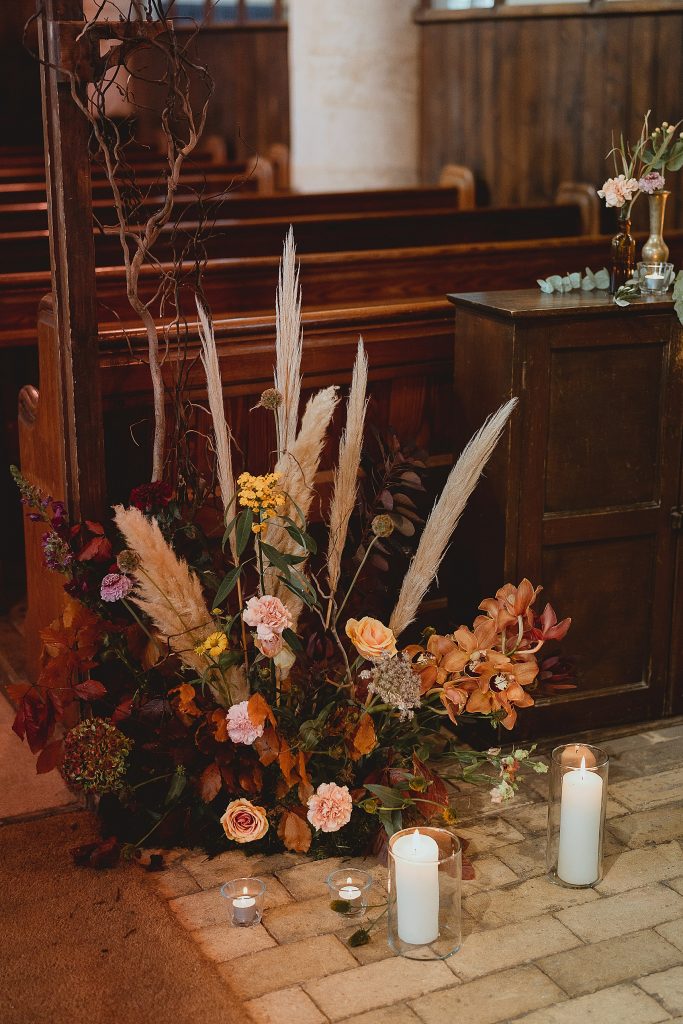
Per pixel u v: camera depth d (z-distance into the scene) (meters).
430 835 2.15
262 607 2.21
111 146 2.41
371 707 2.33
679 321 2.73
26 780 2.71
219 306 3.58
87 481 2.54
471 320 2.74
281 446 2.34
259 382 2.80
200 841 2.44
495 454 2.71
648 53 5.27
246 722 2.26
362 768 2.44
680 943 2.12
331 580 2.40
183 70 2.36
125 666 2.55
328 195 5.78
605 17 5.48
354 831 2.42
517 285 4.16
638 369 2.75
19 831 2.49
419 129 6.97
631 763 2.77
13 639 3.50
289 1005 1.96
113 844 2.37
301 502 2.30
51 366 2.68
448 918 2.08
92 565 2.48
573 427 2.72
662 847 2.42
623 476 2.80
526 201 6.21
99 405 2.51
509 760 2.31
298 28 6.75
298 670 2.57
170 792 2.36
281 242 4.55
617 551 2.85
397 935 2.09
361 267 3.86
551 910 2.21
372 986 2.01
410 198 6.18
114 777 2.29
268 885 2.31
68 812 2.58
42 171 6.78
